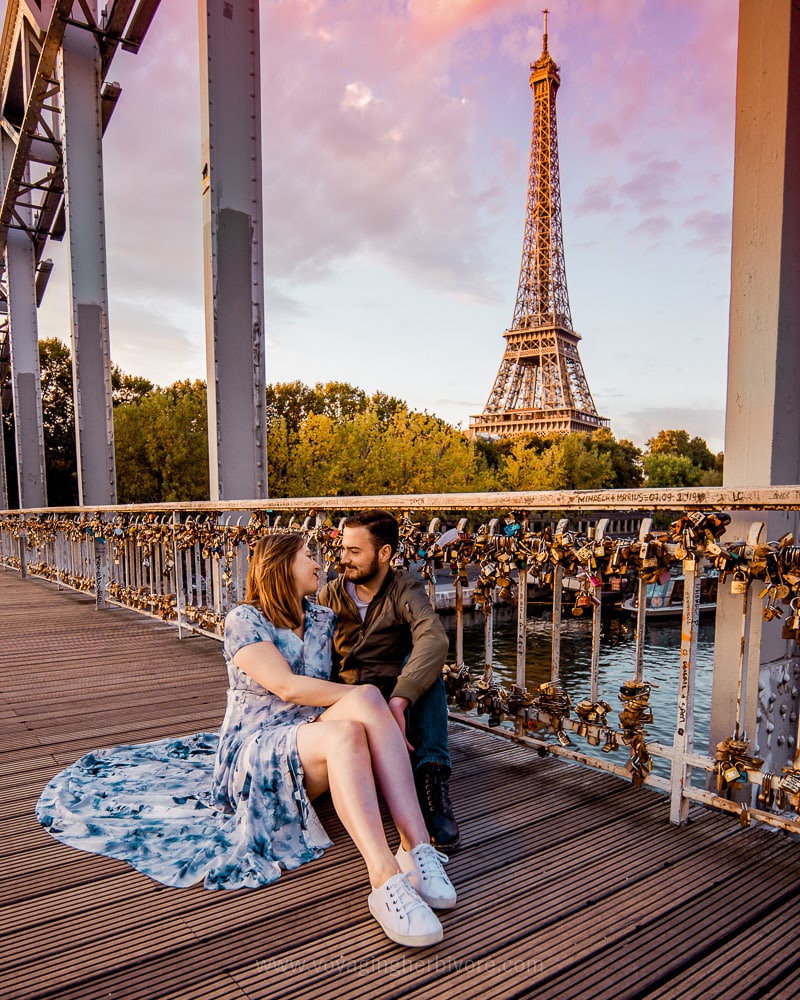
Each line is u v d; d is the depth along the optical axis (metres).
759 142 2.58
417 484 35.09
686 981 1.61
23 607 7.84
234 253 5.40
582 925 1.82
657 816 2.48
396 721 2.20
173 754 3.02
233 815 2.35
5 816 2.52
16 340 14.86
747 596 2.22
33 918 1.86
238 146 5.39
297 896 1.95
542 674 19.28
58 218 14.28
